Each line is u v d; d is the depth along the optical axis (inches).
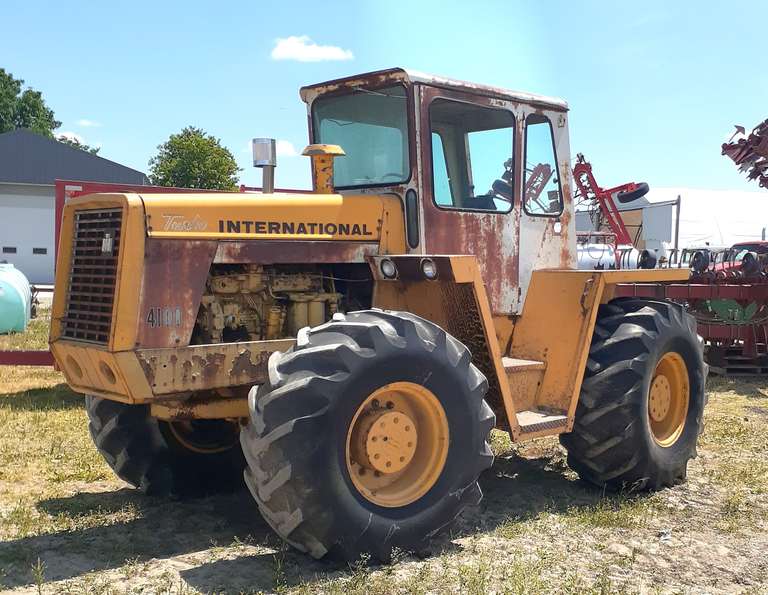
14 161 1360.7
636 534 174.2
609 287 202.1
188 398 166.2
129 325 148.0
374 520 146.4
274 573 146.0
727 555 163.2
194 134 1738.4
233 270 167.9
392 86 181.6
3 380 361.1
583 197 639.8
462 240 187.5
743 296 374.0
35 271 1362.0
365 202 177.6
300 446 137.9
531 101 203.0
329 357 142.9
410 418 154.7
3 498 195.0
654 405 209.6
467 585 140.1
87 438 254.1
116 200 151.9
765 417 299.6
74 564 151.8
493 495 201.9
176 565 151.2
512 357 202.8
